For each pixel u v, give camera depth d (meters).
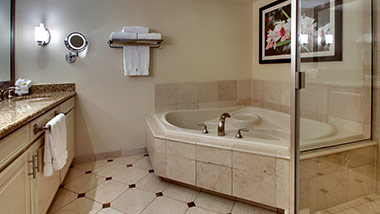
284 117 2.65
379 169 1.75
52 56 2.50
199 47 3.10
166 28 2.91
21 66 2.39
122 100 2.82
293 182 1.54
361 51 1.71
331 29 1.73
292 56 1.54
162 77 2.96
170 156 2.04
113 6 2.68
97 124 2.75
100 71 2.70
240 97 3.40
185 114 3.00
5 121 1.11
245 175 1.73
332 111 1.68
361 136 1.71
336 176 1.67
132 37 2.56
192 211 1.75
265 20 3.06
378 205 1.69
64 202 1.88
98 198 1.94
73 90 2.61
